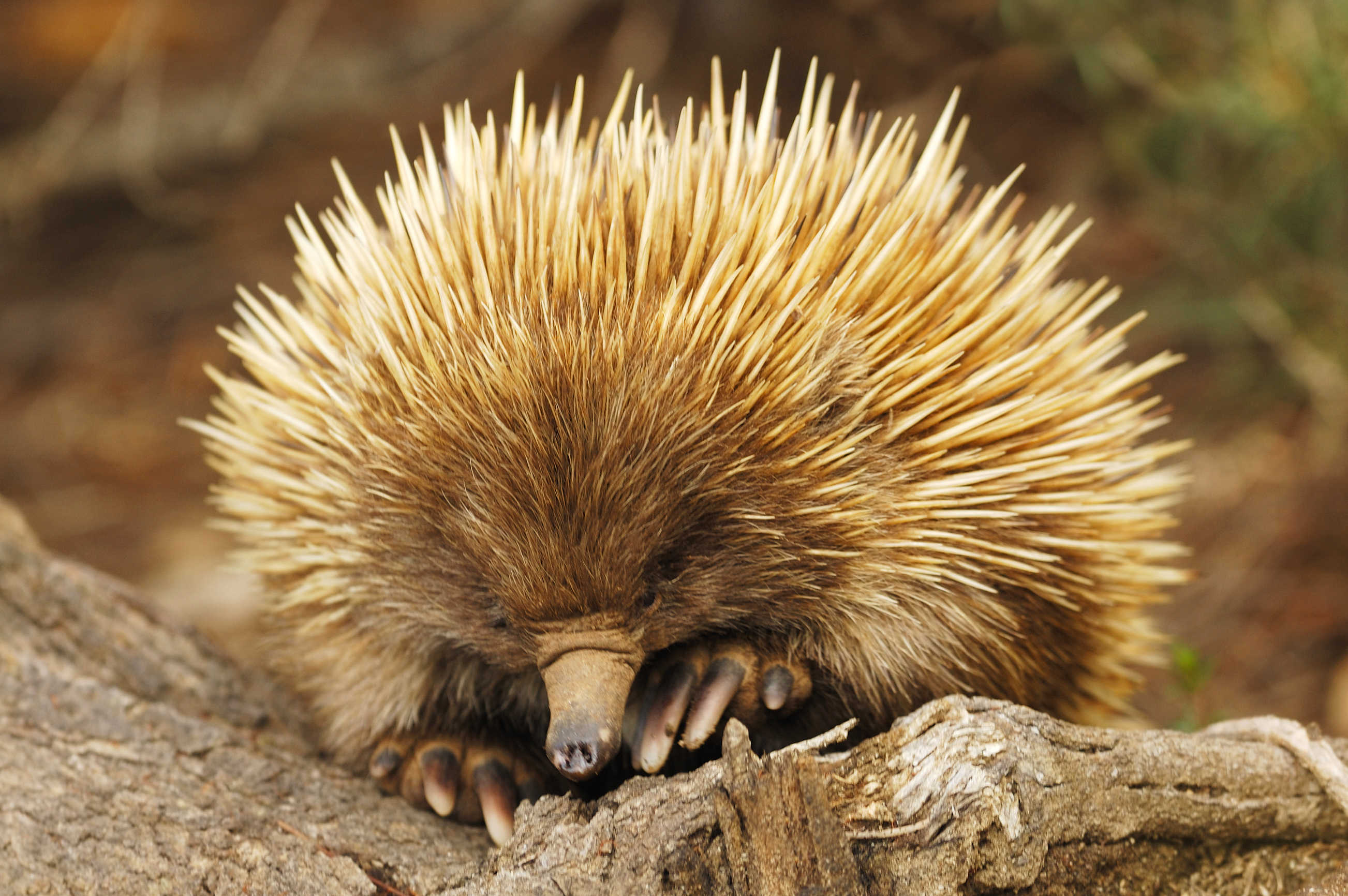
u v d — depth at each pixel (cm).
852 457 136
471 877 134
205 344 315
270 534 142
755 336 134
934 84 263
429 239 138
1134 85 233
